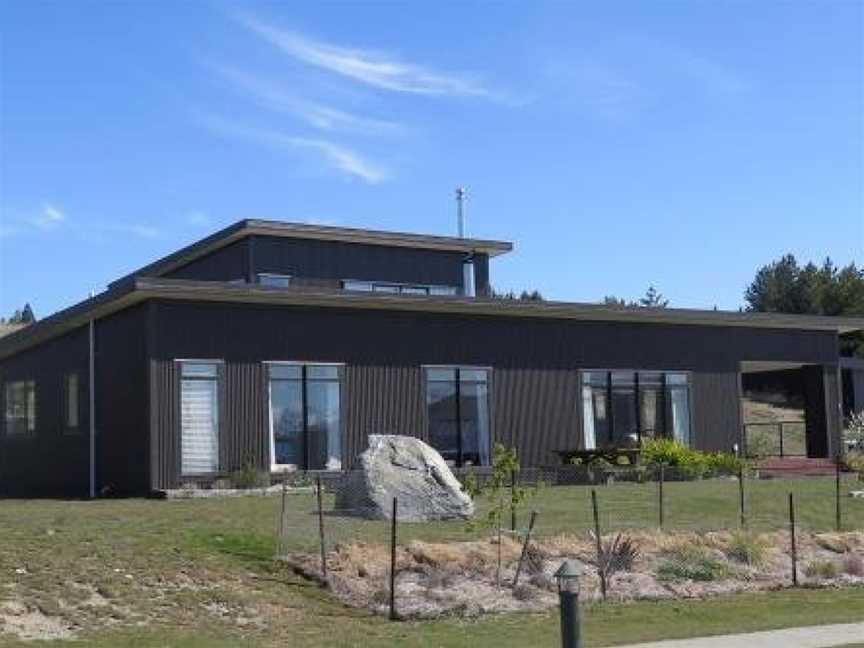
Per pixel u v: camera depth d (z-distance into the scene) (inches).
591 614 626.8
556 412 1268.5
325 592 633.6
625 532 793.6
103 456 1157.7
